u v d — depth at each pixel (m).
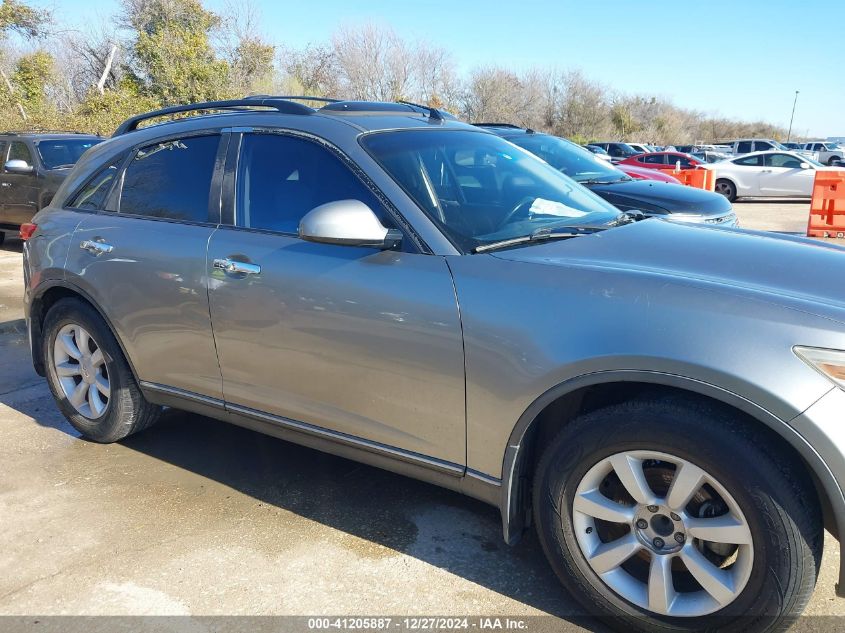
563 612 2.54
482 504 3.30
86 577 2.79
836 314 2.06
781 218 15.61
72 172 4.06
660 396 2.22
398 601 2.61
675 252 2.61
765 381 1.99
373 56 36.38
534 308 2.37
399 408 2.70
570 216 3.18
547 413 2.51
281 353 2.97
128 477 3.60
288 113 3.25
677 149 40.50
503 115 42.97
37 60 24.27
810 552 2.02
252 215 3.15
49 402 4.68
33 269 3.95
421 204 2.77
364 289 2.69
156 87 25.25
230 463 3.74
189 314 3.26
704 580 2.19
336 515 3.21
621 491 2.38
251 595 2.66
